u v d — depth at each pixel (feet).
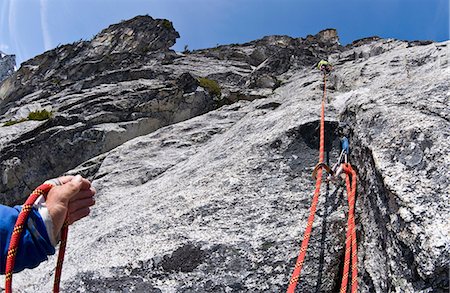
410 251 8.54
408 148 10.57
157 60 81.25
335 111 16.80
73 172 35.86
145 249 12.81
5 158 44.39
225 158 17.53
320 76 39.65
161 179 21.18
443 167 9.50
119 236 14.12
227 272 11.35
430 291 7.92
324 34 114.21
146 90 51.88
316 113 16.43
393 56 34.12
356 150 13.28
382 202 10.25
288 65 65.87
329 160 14.28
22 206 5.66
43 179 45.14
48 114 51.29
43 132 45.96
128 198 20.10
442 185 9.15
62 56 101.45
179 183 17.25
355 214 11.92
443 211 8.59
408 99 12.97
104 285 12.09
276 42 108.47
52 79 85.87
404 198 9.18
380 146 11.27
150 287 11.59
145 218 14.61
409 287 8.27
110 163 27.73
